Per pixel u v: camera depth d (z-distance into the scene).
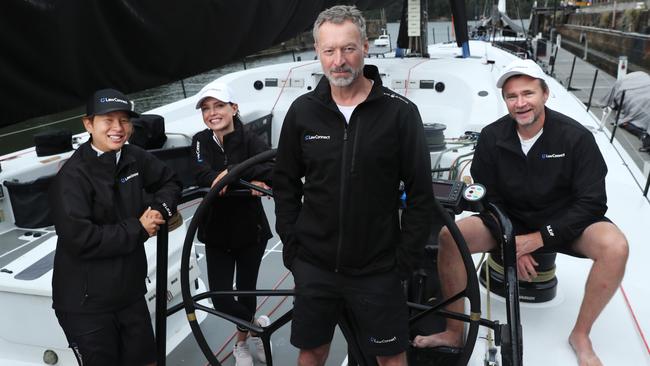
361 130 1.22
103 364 1.50
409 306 1.53
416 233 1.28
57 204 1.41
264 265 2.80
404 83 4.04
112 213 1.47
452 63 4.30
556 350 1.60
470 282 1.31
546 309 1.79
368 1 2.61
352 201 1.25
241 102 4.26
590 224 1.60
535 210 1.69
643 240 2.08
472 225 1.69
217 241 1.90
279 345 2.16
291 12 1.61
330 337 1.43
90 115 1.41
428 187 1.27
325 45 1.17
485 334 1.70
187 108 4.12
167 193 1.56
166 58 1.19
